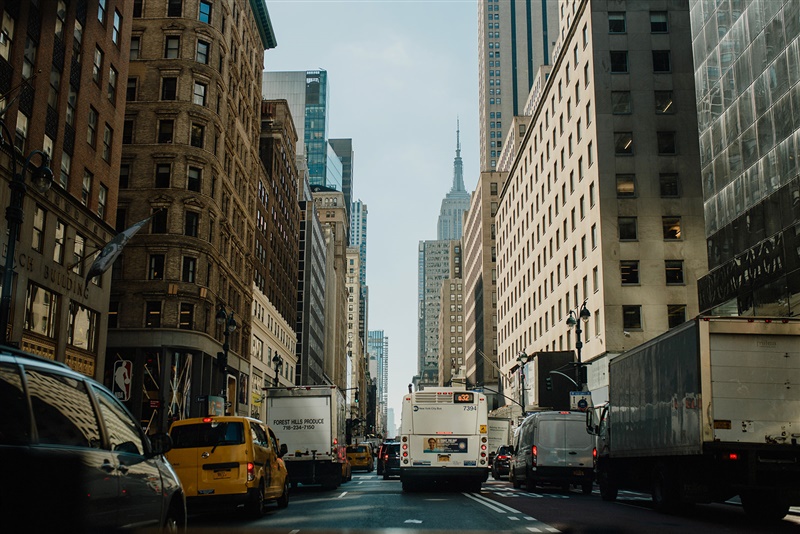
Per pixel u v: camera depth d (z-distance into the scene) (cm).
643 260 5584
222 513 1830
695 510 1847
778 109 3747
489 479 4338
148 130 5141
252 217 6881
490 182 14000
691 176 5709
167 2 5350
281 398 2994
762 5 3919
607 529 1373
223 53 5594
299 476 2928
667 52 5900
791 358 1574
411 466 2612
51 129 3309
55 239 3322
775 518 1727
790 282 3603
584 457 2695
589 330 5925
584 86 6150
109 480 669
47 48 3238
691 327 1612
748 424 1550
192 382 5072
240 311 6388
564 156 6838
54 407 626
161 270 5009
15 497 532
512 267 9788
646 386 1905
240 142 6300
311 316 11319
